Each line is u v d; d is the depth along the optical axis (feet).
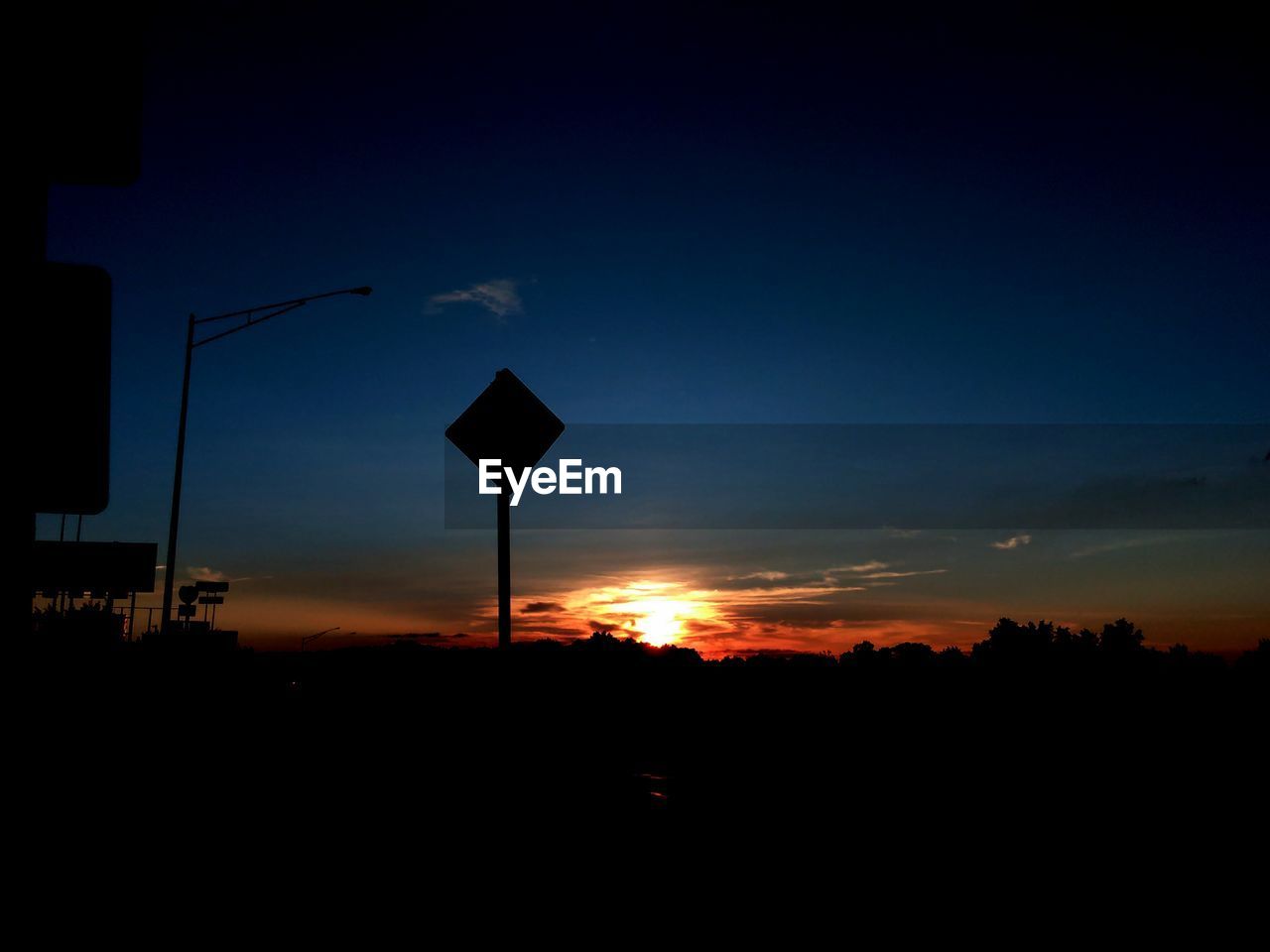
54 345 8.43
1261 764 44.04
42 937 15.87
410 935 21.93
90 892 24.57
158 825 36.11
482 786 35.27
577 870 28.89
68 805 37.42
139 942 20.57
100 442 8.60
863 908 24.30
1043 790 43.88
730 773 51.44
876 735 61.98
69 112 8.21
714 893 26.13
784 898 25.54
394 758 59.21
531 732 36.06
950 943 21.22
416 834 34.19
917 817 38.63
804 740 62.90
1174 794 40.52
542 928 22.62
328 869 29.07
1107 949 20.70
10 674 7.82
